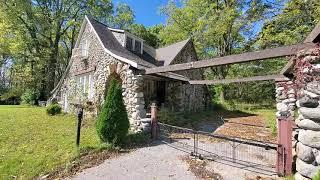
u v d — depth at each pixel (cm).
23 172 588
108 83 1190
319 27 346
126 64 1045
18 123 1079
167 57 1636
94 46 1361
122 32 1463
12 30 2262
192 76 1780
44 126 1041
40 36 2484
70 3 2452
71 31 2758
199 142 848
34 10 2348
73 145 745
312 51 353
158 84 1605
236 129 1143
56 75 2716
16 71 2397
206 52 2450
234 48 2289
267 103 2459
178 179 516
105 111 743
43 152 702
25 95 2255
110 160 639
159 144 806
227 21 1962
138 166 595
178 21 2367
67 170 577
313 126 349
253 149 757
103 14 2670
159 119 1186
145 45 1708
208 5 2195
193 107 1772
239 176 526
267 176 521
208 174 540
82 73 1456
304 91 362
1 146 753
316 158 345
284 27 1359
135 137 826
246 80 1101
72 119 1232
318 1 1154
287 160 514
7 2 2155
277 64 1931
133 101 987
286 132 518
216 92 2409
